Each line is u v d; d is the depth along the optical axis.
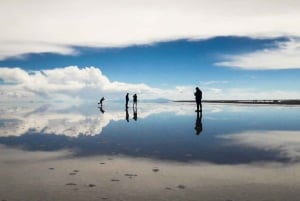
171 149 11.17
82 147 11.72
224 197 5.92
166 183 6.87
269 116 27.06
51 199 5.80
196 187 6.57
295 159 9.41
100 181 7.02
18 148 11.54
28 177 7.38
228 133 15.55
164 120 23.64
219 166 8.51
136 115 30.25
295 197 5.89
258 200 5.73
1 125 20.83
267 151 10.74
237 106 51.31
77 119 25.98
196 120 23.38
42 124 21.48
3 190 6.36
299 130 16.70
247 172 7.84
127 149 11.23
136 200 5.76
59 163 8.95
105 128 18.45
